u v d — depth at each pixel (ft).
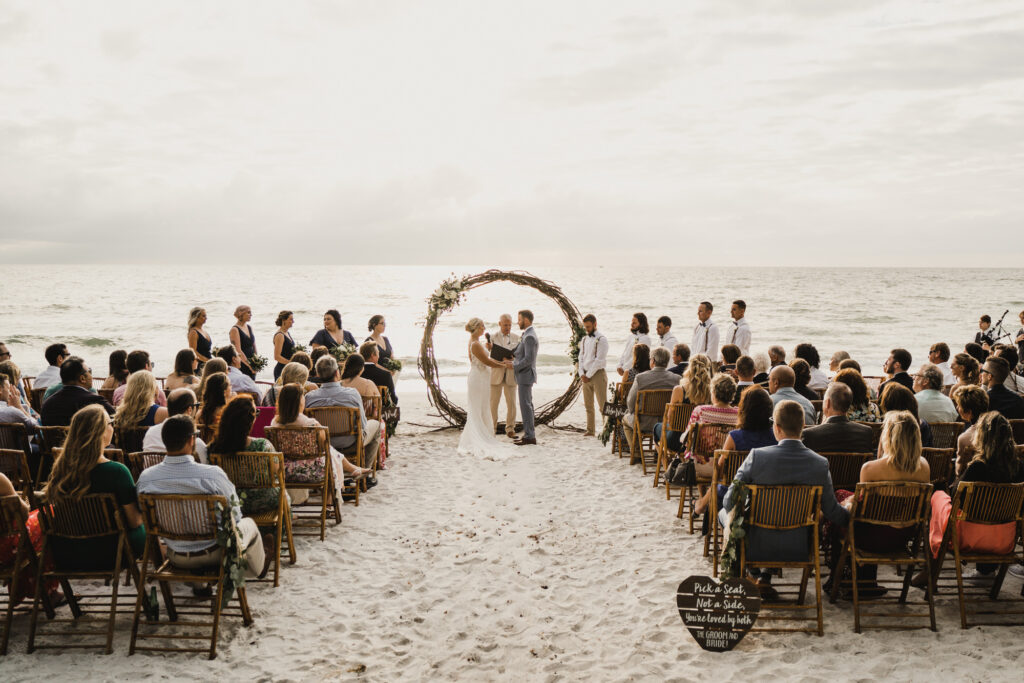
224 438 15.30
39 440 18.65
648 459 26.66
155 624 13.46
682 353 25.94
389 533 18.93
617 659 12.50
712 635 12.62
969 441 15.31
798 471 13.12
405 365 71.77
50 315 136.56
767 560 13.48
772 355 23.56
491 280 32.96
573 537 18.58
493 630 13.65
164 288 235.81
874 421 18.21
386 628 13.70
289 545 16.79
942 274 505.25
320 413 21.31
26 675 11.73
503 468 26.00
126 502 12.91
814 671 11.84
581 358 31.07
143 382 17.54
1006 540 13.57
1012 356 25.62
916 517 13.43
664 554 17.37
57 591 14.58
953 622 13.61
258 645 12.94
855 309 164.14
